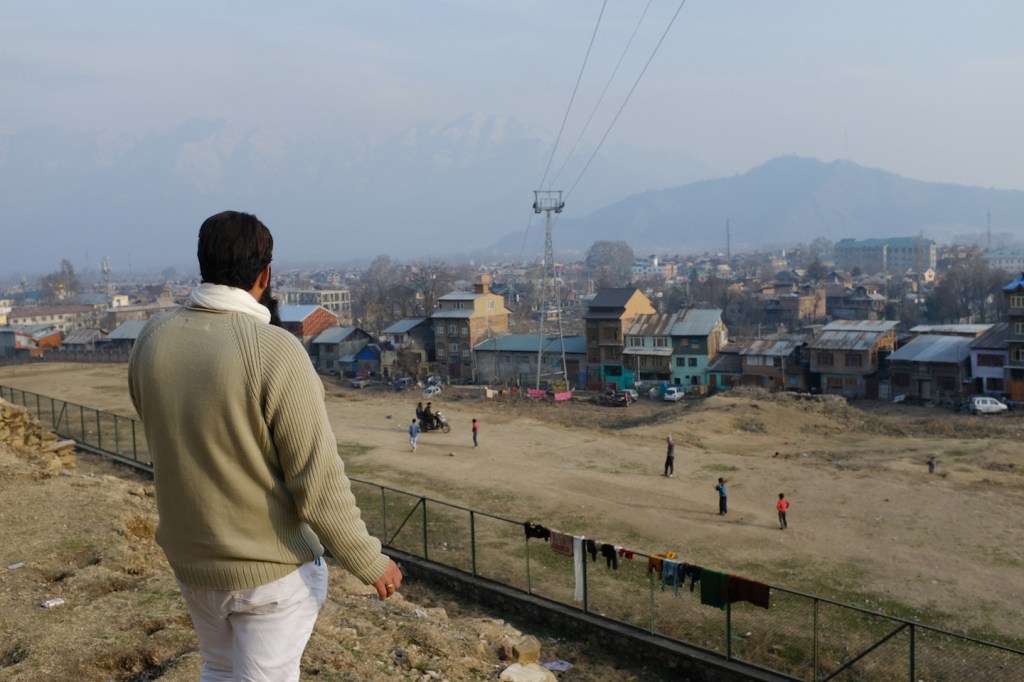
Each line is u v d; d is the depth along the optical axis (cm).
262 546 304
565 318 14850
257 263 318
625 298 8331
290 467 303
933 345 7206
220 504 297
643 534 2508
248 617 313
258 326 303
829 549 2359
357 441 3888
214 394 289
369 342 9838
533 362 8525
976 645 1708
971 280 13575
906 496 2891
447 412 4697
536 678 813
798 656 1630
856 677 1558
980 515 2662
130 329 10281
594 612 1802
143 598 892
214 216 316
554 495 2941
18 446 2078
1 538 1126
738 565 2236
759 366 7650
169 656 742
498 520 2589
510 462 3453
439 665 827
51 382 5716
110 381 5734
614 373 8231
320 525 307
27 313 16538
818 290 14738
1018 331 6544
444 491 2995
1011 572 2169
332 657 732
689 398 7606
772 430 4791
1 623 802
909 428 5175
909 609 1917
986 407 6344
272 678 314
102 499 1362
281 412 294
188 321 305
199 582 305
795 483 3098
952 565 2222
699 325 7956
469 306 9094
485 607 1955
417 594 2030
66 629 787
